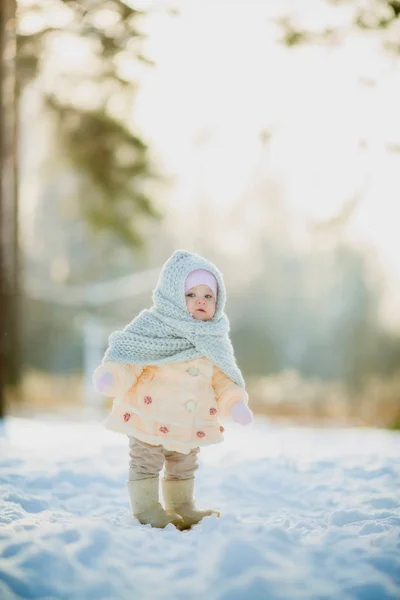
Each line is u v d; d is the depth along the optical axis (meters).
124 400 3.33
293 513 3.58
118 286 15.73
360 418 14.79
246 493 4.09
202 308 3.44
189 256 3.55
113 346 3.37
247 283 19.67
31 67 8.94
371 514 3.33
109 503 3.74
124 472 4.47
